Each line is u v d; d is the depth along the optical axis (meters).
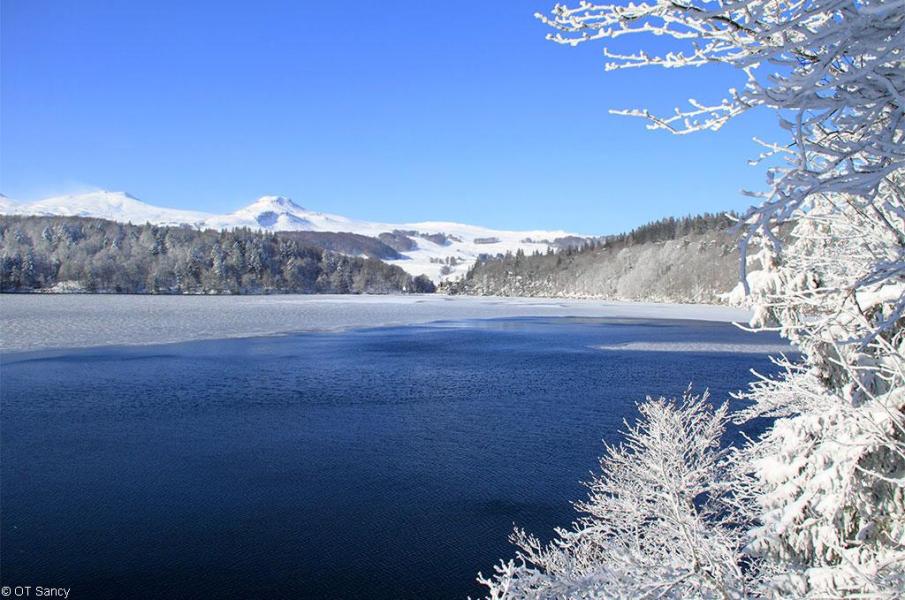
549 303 123.25
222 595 10.59
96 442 19.12
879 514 4.68
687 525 5.81
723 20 2.56
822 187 2.04
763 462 5.54
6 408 23.45
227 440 19.47
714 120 2.66
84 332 49.59
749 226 2.15
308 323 63.47
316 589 10.84
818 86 2.03
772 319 4.64
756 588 5.48
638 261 142.62
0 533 12.84
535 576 5.63
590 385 28.11
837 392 4.75
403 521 13.48
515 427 20.73
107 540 12.61
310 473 16.45
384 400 25.31
